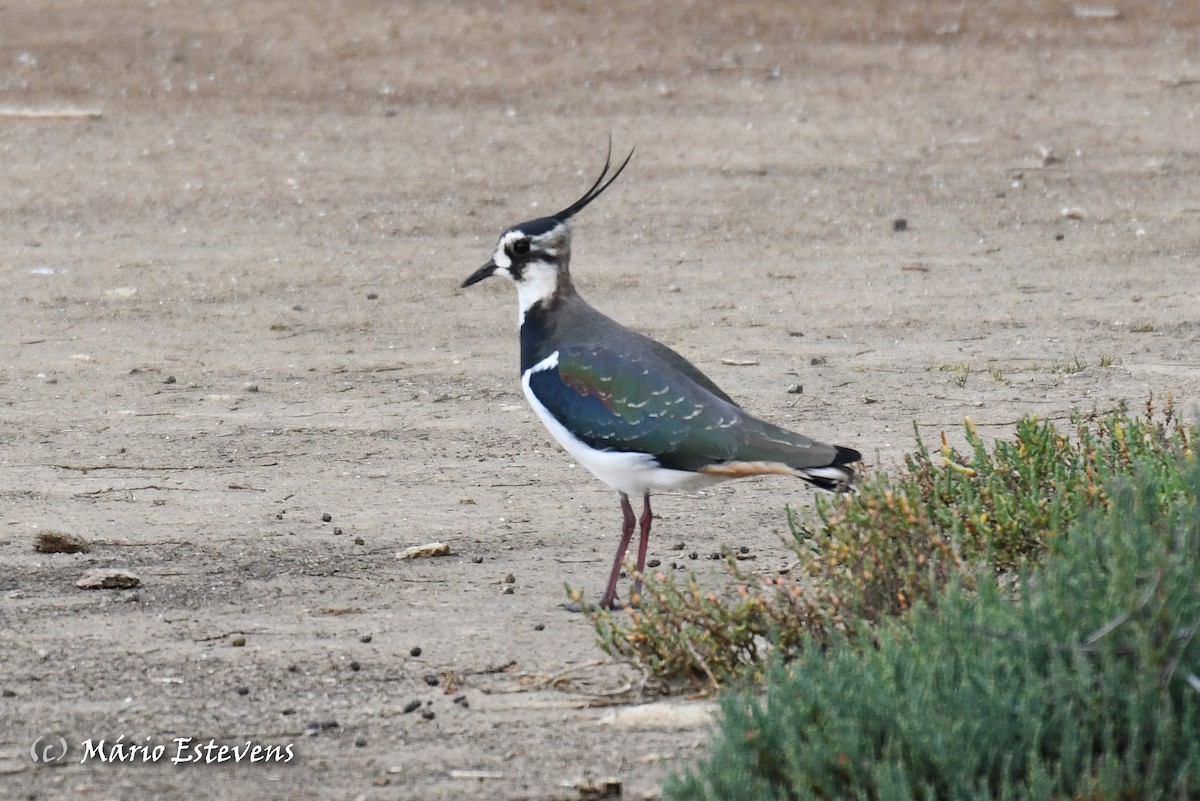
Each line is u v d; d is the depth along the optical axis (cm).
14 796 827
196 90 3028
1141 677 740
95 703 931
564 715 917
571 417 1075
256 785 840
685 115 2852
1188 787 729
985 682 762
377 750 878
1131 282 1964
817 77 3116
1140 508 845
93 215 2311
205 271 2055
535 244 1125
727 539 1202
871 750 741
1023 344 1723
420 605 1080
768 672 814
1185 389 1538
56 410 1540
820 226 2241
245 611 1068
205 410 1543
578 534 1223
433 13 3609
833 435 1435
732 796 739
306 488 1327
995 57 3262
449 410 1542
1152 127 2736
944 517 1016
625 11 3638
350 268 2070
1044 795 705
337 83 3083
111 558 1166
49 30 3469
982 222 2250
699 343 1752
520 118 2847
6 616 1055
